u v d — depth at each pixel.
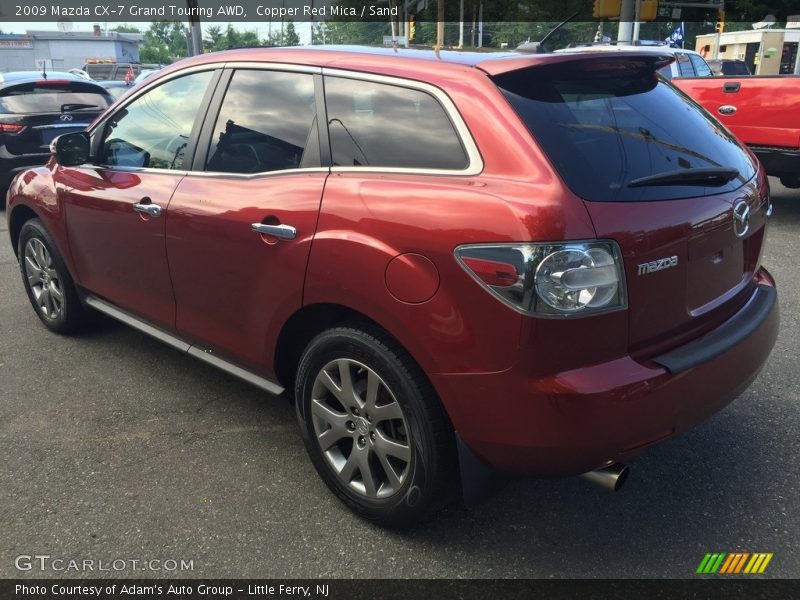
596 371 2.13
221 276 3.01
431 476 2.41
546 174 2.15
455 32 34.09
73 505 2.82
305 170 2.74
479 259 2.12
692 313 2.44
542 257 2.05
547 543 2.60
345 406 2.63
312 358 2.68
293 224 2.63
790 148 7.25
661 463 3.10
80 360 4.22
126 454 3.20
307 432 2.81
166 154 3.39
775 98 7.28
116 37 60.84
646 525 2.69
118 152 3.72
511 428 2.18
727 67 17.48
